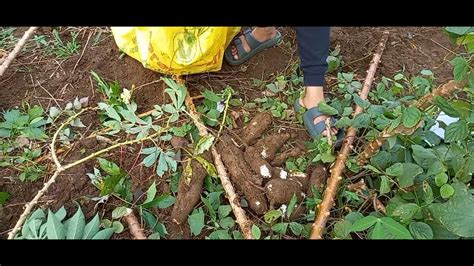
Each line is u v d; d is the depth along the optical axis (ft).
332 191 5.51
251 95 6.77
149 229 5.58
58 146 6.14
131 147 6.15
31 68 6.91
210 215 5.61
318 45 5.80
